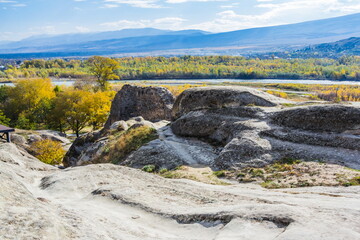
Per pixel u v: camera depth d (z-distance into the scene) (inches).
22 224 246.2
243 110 1063.6
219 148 1000.2
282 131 891.4
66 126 3272.6
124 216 420.5
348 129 831.7
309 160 746.8
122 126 1493.6
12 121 3221.0
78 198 533.6
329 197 501.0
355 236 267.6
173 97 1804.9
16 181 343.6
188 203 476.4
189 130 1159.0
